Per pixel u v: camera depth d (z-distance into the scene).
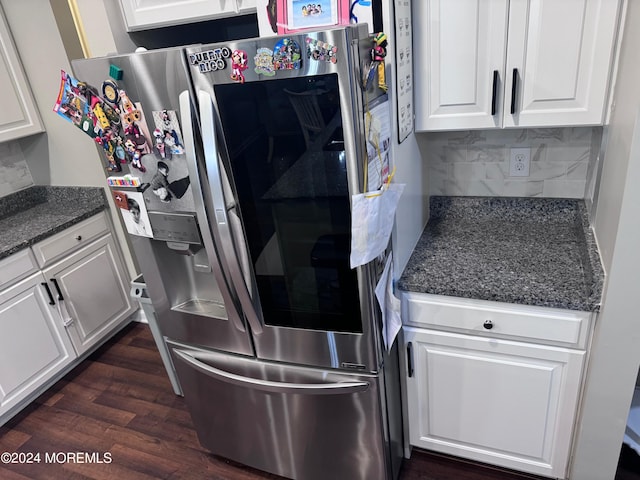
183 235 1.50
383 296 1.44
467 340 1.57
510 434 1.67
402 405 1.83
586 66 1.39
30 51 2.47
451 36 1.48
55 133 2.67
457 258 1.69
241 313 1.56
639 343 1.31
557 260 1.60
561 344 1.45
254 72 1.18
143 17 1.59
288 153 1.26
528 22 1.39
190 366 1.78
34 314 2.41
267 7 1.35
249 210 1.39
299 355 1.57
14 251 2.27
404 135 1.53
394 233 1.51
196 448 2.13
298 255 1.40
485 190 1.99
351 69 1.10
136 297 2.16
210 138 1.25
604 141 1.49
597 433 1.49
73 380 2.64
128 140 1.43
